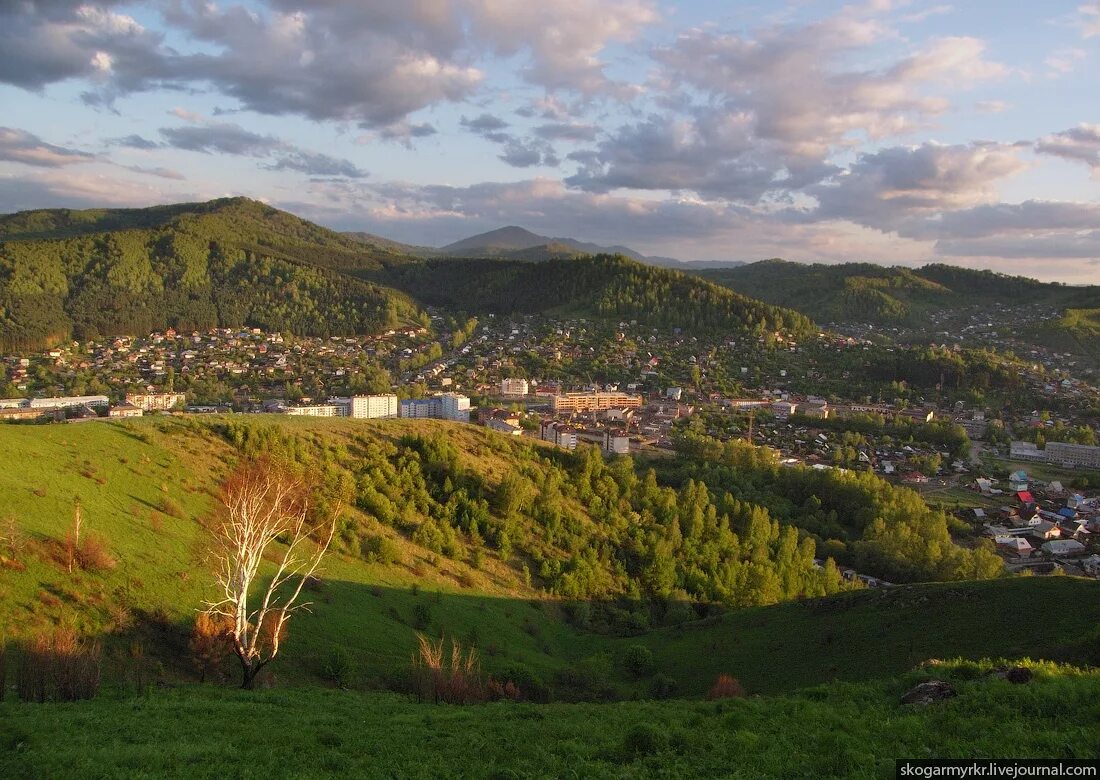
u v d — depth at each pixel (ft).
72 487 165.89
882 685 95.50
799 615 200.13
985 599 169.99
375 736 81.15
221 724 81.87
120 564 134.82
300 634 148.15
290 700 103.81
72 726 75.41
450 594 224.53
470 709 103.76
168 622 125.90
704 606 276.21
